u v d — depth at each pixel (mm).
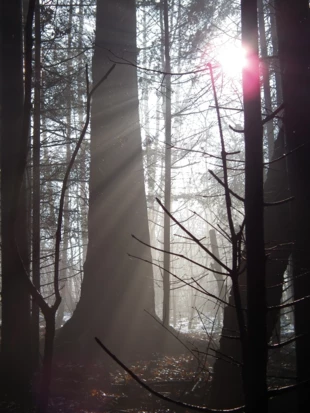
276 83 11523
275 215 7555
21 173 4039
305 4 6020
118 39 14219
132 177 14219
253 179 3031
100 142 14117
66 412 7766
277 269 7238
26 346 8352
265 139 14828
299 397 5426
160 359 12797
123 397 8867
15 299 8273
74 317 13812
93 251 14023
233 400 7379
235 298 2973
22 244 7887
